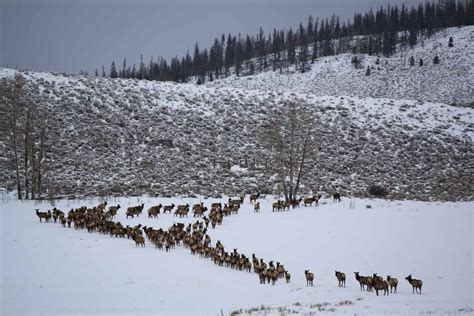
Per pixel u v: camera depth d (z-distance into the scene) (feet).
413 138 262.88
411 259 94.89
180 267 92.38
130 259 96.73
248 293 75.56
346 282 83.56
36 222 130.62
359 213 137.08
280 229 122.62
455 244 103.24
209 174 210.38
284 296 73.61
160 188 191.11
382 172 228.02
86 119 238.48
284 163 202.90
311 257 98.94
